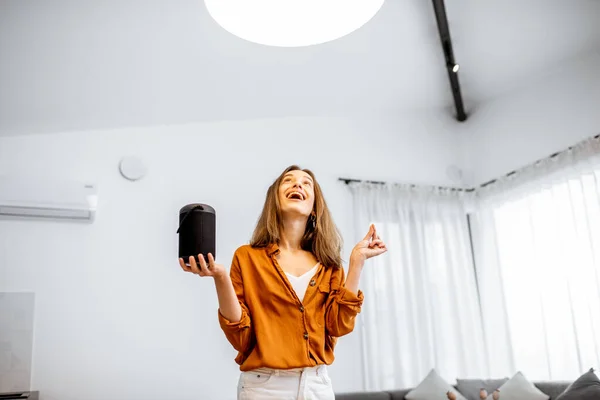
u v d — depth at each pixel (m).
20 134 3.89
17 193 3.76
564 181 4.28
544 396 3.65
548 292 4.33
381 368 4.37
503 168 4.93
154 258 4.03
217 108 4.25
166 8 2.97
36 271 3.74
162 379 3.84
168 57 3.44
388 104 5.00
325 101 4.61
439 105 5.30
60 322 3.71
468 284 4.89
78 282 3.81
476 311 4.89
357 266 1.56
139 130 4.22
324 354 1.47
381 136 5.04
